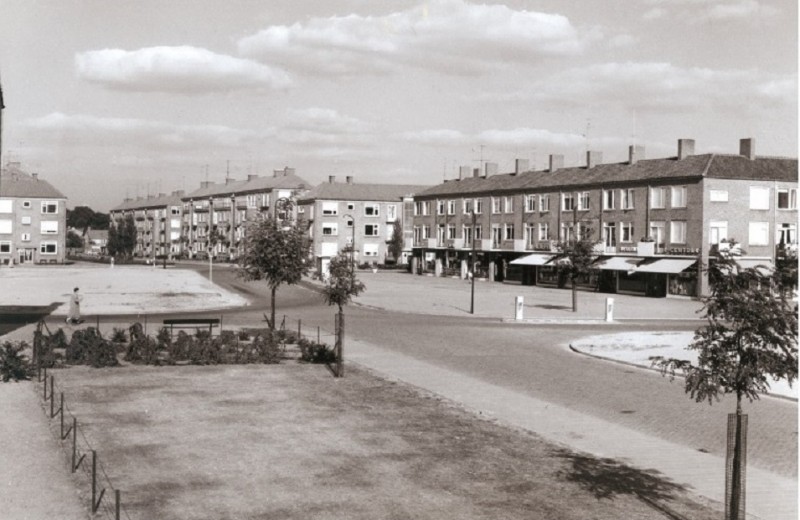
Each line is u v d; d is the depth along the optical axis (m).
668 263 64.31
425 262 102.44
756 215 63.84
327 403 20.06
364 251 115.50
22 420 17.52
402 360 27.89
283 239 33.78
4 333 33.06
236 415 18.47
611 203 72.56
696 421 19.25
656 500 13.01
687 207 64.12
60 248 117.81
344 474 13.97
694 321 45.47
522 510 12.31
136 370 24.64
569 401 21.41
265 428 17.23
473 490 13.24
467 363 27.80
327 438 16.45
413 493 13.01
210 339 28.70
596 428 18.27
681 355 29.91
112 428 16.97
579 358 29.84
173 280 75.50
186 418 18.05
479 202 92.81
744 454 11.77
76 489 12.90
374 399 20.70
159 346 28.45
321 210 113.44
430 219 102.94
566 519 11.96
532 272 81.69
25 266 104.88
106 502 12.28
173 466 14.27
